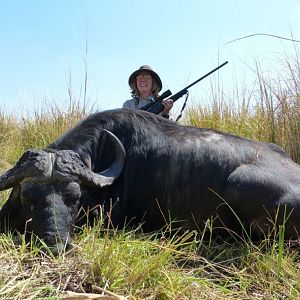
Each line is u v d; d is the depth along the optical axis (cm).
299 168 240
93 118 244
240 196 223
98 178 215
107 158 236
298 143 312
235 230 231
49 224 189
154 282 165
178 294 163
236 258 205
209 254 213
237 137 249
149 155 236
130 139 238
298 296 175
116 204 232
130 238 211
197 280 174
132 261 174
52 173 200
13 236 208
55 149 227
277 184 222
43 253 176
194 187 231
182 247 219
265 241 211
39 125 493
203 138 241
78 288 157
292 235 218
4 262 168
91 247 186
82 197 218
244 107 387
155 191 235
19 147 481
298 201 219
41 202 195
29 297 144
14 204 213
